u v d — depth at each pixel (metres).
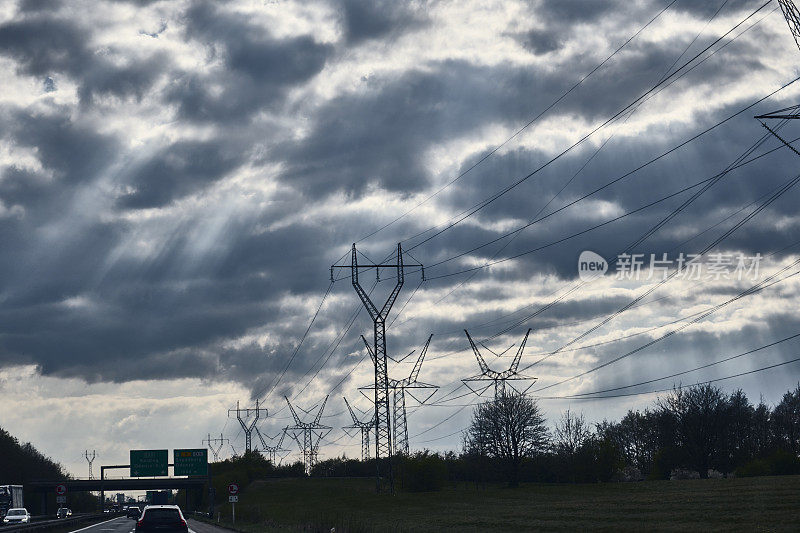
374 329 93.06
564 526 61.78
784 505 59.66
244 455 186.50
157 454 118.12
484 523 71.56
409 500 116.62
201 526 82.06
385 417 91.38
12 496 118.31
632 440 159.12
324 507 116.94
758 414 138.25
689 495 80.50
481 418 136.12
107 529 78.44
